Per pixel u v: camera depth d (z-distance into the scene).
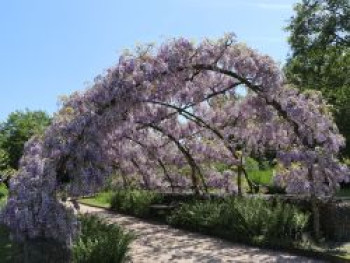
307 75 33.38
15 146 37.75
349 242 11.27
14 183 9.02
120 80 9.57
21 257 8.90
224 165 15.89
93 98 9.52
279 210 11.59
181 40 10.29
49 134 9.23
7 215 8.80
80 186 9.08
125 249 9.18
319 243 11.08
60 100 9.67
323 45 33.53
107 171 9.51
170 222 15.11
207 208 13.88
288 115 11.04
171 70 10.05
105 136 9.73
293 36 34.56
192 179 15.98
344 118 28.77
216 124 14.21
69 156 9.09
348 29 32.72
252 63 10.61
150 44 10.08
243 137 13.88
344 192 25.25
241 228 12.05
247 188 17.69
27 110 43.50
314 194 11.30
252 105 12.01
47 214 8.58
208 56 10.44
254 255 10.48
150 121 13.48
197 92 12.11
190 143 15.48
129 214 18.00
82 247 8.73
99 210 19.39
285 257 10.23
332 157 11.18
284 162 11.38
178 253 10.89
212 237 12.88
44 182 8.82
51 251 8.52
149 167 17.17
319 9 33.84
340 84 32.34
